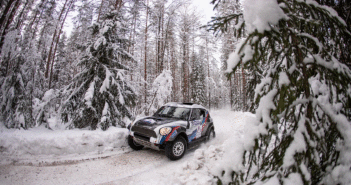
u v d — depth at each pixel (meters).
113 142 5.65
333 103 1.86
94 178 3.67
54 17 13.18
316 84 1.95
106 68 6.83
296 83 1.68
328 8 1.78
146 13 13.50
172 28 14.57
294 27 1.83
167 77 11.51
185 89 18.92
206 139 6.54
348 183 1.50
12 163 3.93
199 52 27.62
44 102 5.85
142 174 3.92
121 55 7.55
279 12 1.43
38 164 4.07
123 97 7.20
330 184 1.60
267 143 1.70
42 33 6.41
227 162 1.81
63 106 6.41
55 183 3.38
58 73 22.50
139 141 5.05
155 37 13.43
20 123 5.18
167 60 14.80
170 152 4.61
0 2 4.91
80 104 6.67
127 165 4.38
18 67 5.48
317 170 1.65
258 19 1.39
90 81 7.06
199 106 6.66
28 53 5.70
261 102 1.72
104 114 6.26
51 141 4.75
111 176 3.79
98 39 6.49
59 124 6.49
